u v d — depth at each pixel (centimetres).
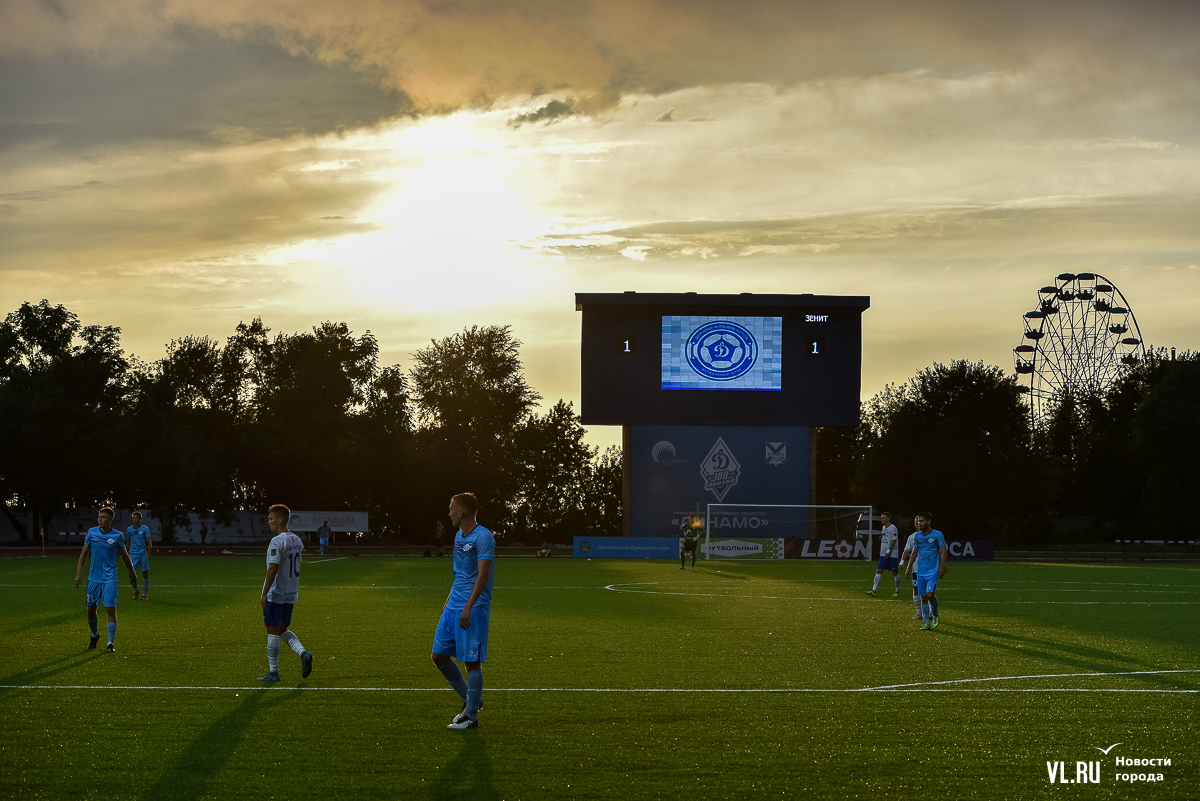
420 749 903
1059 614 2216
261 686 1198
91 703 1092
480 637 984
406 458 9112
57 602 2344
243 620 1938
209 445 7831
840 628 1892
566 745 922
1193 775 838
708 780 813
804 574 3978
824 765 861
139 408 7394
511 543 9962
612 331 6131
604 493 11219
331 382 9000
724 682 1253
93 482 6919
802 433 6119
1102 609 2353
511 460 9769
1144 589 3111
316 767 841
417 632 1753
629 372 6116
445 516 9350
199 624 1861
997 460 7725
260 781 801
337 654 1470
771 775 830
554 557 5762
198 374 8931
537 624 1939
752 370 6106
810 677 1294
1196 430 7625
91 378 7194
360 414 9288
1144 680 1281
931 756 891
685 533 4372
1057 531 8744
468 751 898
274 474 8219
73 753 880
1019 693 1185
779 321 6116
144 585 2881
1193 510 7706
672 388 6106
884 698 1149
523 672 1327
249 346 9312
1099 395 10581
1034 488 7700
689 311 6128
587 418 6100
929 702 1128
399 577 3506
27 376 6925
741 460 6097
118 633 1716
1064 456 10681
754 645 1617
